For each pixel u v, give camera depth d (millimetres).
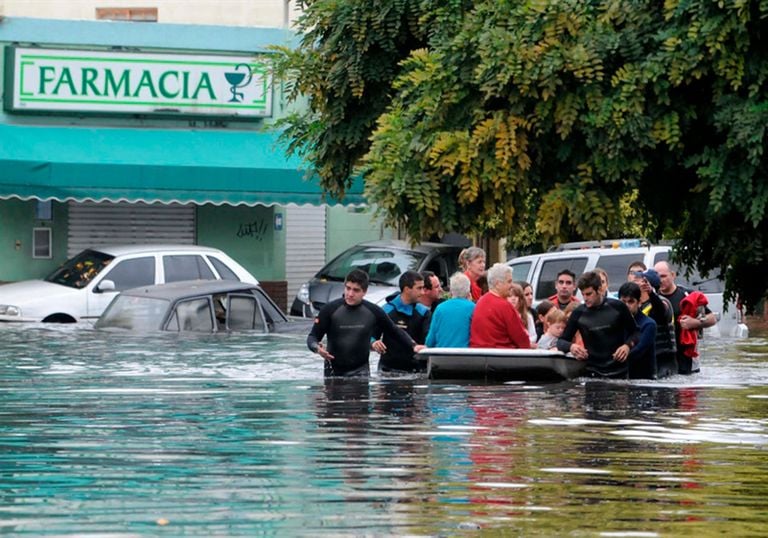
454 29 45062
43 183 63406
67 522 17188
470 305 35844
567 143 42469
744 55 40156
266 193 64938
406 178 43188
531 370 34812
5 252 67438
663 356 36531
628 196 45031
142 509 18000
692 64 40219
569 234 43875
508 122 42156
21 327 49469
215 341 44844
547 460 22219
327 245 73500
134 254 56500
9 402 29859
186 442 23891
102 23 67688
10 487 19500
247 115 68312
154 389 32594
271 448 23219
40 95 67188
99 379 34719
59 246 67938
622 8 41875
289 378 35219
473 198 42406
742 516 17938
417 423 26703
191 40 68250
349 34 50125
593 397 31641
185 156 65938
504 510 18109
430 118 43438
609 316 35375
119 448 23156
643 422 27266
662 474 21031
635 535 16812
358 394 31828
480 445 23781
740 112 40031
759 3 39594
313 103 51906
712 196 40625
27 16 71625
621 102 40969
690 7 40125
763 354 45219
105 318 48656
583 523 17406
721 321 55156
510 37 41719
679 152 41688
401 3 49344
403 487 19641
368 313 35688
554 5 41875
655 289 36625
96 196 63844
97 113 67562
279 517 17531
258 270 70188
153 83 67938
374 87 50688
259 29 68750
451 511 18016
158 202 68938
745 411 29219
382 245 63562
